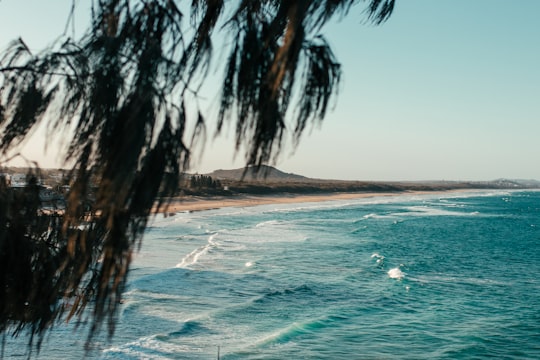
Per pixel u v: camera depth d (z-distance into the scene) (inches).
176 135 71.9
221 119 73.4
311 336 757.3
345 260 1428.4
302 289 1050.1
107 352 624.7
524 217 3432.6
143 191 69.9
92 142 72.0
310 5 65.8
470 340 751.7
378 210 3863.2
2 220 80.3
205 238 1862.7
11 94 76.5
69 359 550.0
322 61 72.0
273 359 661.9
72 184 72.7
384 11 76.2
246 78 72.7
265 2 76.3
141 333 720.3
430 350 711.1
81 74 74.7
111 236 70.4
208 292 996.6
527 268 1387.8
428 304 965.2
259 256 1455.5
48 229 82.3
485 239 2090.3
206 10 77.1
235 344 711.1
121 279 73.1
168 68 73.9
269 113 70.1
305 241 1830.7
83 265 78.4
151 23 76.0
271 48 73.6
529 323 838.5
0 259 81.8
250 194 4840.1
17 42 77.2
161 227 2239.2
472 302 986.7
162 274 1134.4
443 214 3572.8
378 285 1113.4
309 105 71.6
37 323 86.3
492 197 7421.3
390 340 750.5
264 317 849.5
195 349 678.5
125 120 70.9
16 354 507.5
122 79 73.1
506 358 681.6
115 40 75.0
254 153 71.9
